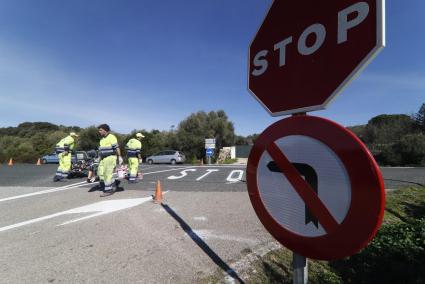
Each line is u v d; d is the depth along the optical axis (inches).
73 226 205.6
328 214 56.5
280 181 67.7
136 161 431.8
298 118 63.6
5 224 211.2
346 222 53.4
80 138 1632.6
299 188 62.7
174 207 264.4
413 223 224.2
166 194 330.0
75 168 510.9
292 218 64.4
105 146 320.5
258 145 74.4
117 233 190.7
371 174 49.6
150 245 169.8
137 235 187.0
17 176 535.5
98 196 317.7
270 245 170.7
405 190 354.3
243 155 1818.4
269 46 76.1
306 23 65.8
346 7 57.1
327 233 56.8
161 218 227.1
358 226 51.5
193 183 423.2
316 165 59.3
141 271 136.9
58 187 384.8
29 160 1386.6
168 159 1312.7
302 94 66.1
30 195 325.1
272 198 69.6
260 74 78.7
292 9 69.9
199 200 296.0
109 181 320.8
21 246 168.4
